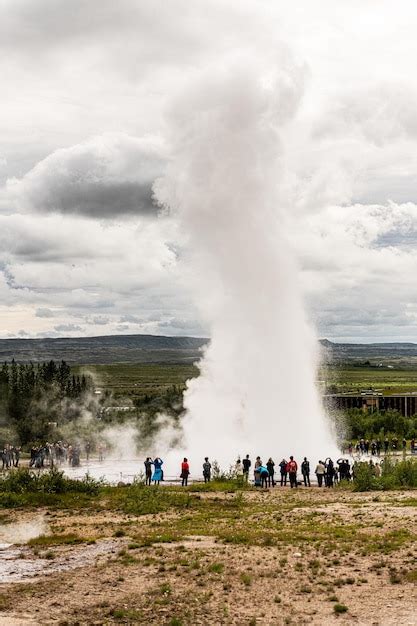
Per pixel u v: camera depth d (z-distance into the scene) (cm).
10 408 8856
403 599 1616
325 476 4238
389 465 4300
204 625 1474
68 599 1675
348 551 2100
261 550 2159
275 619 1504
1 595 1717
